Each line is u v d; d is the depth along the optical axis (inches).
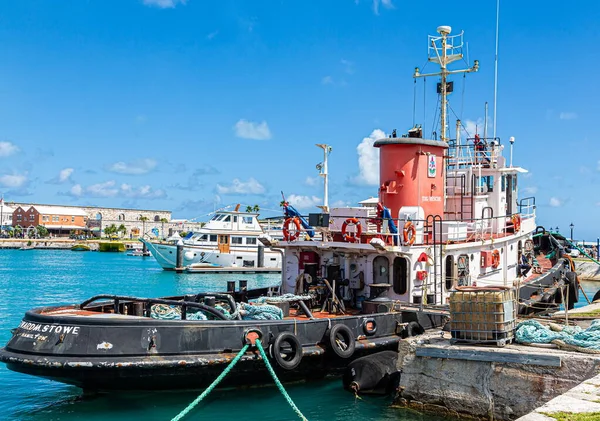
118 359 450.6
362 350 562.9
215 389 504.7
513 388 434.0
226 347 486.6
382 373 531.2
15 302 1320.1
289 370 513.0
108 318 463.5
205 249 2201.0
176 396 494.9
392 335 596.1
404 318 607.5
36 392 559.8
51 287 1670.8
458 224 706.2
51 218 5502.0
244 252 2224.4
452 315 482.6
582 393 343.9
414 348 485.4
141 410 492.4
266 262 2246.6
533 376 426.6
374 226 737.6
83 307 549.0
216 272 2154.3
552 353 428.5
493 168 885.8
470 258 729.6
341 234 724.7
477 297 472.1
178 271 2180.1
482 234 750.5
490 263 764.0
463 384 457.4
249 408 503.5
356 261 676.7
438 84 930.1
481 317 470.3
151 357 459.2
